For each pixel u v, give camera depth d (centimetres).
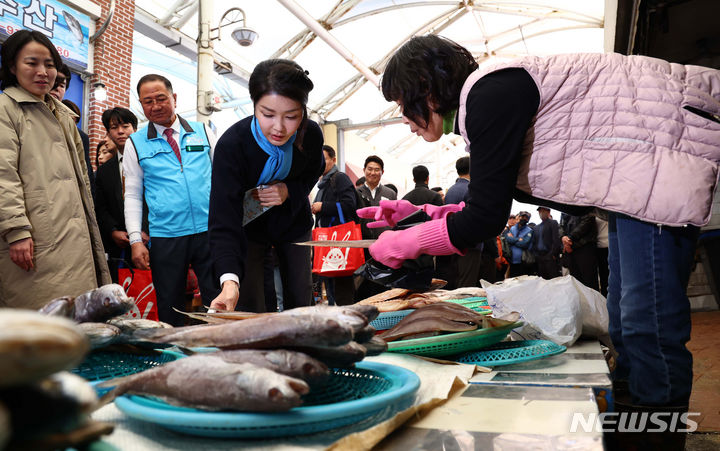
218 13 1177
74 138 283
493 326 123
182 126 306
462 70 140
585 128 129
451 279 425
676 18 379
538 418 74
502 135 123
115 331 95
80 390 39
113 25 782
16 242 234
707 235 654
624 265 137
